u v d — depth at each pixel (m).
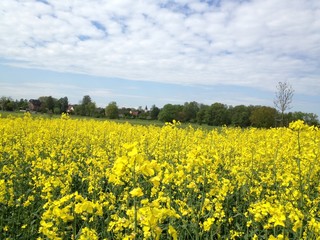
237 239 6.27
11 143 12.54
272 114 31.48
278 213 3.88
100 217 6.36
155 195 6.71
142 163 3.08
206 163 5.11
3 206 6.94
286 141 10.24
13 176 8.03
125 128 19.05
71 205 3.87
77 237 4.30
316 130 8.53
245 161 9.33
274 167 8.85
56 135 15.55
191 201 6.32
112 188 7.65
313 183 7.74
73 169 8.58
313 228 4.59
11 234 6.33
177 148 12.58
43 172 8.59
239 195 7.63
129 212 3.57
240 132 17.42
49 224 4.06
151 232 3.26
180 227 5.75
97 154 10.51
